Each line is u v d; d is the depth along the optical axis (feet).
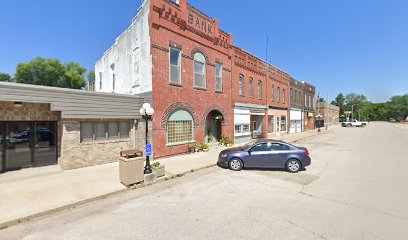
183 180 26.55
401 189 22.71
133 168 23.65
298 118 102.32
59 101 28.50
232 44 55.47
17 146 29.35
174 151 40.81
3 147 28.32
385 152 47.78
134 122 36.81
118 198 20.68
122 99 35.04
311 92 121.39
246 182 25.50
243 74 60.54
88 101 31.24
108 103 33.35
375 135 92.84
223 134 53.01
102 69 63.05
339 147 56.03
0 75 109.50
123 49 48.32
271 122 77.51
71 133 30.19
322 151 49.37
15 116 28.32
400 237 13.53
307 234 13.88
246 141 60.95
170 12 39.93
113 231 14.47
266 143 31.65
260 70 69.10
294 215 16.66
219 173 29.81
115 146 35.14
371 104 408.87
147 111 26.21
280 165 30.53
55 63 111.24
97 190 21.89
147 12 38.04
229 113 54.75
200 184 24.88
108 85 58.13
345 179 26.61
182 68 42.22
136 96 36.83
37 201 18.98
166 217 16.48
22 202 18.75
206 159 37.63
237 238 13.46
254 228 14.69
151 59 37.27
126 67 46.93
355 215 16.62
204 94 47.11
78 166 30.91
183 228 14.76
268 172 30.22
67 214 17.34
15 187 22.61
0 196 20.11
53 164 32.12
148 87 38.11
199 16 46.14
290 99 93.25
